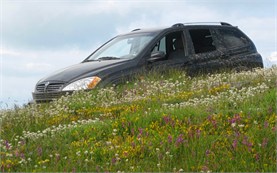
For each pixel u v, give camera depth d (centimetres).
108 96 1351
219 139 846
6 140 962
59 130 1015
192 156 786
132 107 1199
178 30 1574
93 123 1035
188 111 1023
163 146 829
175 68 1509
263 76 1421
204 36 1614
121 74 1429
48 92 1420
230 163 745
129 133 970
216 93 1277
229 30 1683
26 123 1125
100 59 1537
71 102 1318
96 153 842
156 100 1258
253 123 913
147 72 1460
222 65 1596
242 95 1171
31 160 832
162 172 735
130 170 761
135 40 1544
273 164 735
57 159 819
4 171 796
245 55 1664
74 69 1465
